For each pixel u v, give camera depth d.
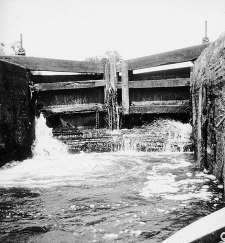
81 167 9.16
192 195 6.13
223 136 6.30
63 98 12.82
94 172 8.48
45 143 11.94
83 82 12.54
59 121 12.76
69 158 10.66
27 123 11.27
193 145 10.49
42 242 4.43
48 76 12.73
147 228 4.72
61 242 4.41
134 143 11.60
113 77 12.45
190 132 11.56
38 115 12.35
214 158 7.34
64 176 8.14
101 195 6.39
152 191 6.50
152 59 12.02
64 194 6.56
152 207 5.57
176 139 11.52
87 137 12.00
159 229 4.67
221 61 6.32
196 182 7.04
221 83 6.36
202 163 8.28
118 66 12.51
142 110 12.28
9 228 4.91
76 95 12.84
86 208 5.66
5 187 7.18
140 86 12.27
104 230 4.72
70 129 12.62
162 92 12.34
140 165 9.14
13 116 10.23
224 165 6.02
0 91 9.50
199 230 3.58
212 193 6.22
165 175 7.84
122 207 5.63
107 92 12.49
